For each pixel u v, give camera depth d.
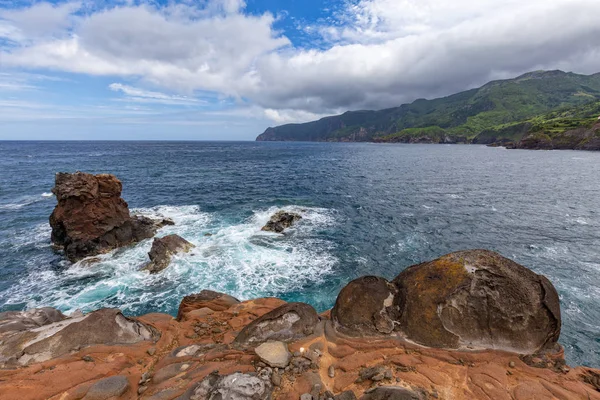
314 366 6.31
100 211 22.73
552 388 5.59
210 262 20.53
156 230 26.61
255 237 25.08
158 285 17.97
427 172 65.81
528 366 6.17
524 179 54.41
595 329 14.11
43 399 5.46
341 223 29.12
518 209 33.62
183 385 5.86
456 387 5.67
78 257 21.64
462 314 6.89
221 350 7.07
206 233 25.73
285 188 47.12
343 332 7.39
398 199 39.22
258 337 7.35
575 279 18.19
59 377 5.98
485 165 77.88
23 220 30.41
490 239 24.73
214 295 11.51
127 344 7.48
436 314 6.95
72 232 21.77
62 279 18.88
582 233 25.75
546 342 6.66
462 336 6.77
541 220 29.52
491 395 5.46
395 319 7.44
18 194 42.31
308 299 16.75
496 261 7.25
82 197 21.80
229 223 29.03
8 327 7.97
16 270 20.08
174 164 82.12
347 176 60.44
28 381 5.85
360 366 6.33
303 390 5.64
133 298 16.80
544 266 19.86
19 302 16.45
